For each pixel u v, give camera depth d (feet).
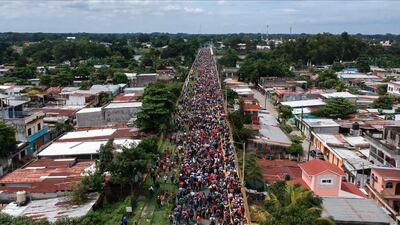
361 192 145.07
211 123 238.68
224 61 626.23
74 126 252.42
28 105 290.56
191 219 122.31
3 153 176.76
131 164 139.95
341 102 276.21
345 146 203.31
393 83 377.50
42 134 218.59
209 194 136.36
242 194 134.62
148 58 613.52
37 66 578.25
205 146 189.78
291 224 87.10
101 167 142.82
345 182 156.66
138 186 148.15
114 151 165.48
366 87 415.64
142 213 130.72
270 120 274.98
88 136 209.97
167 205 134.21
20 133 202.49
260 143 209.36
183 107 287.69
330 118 271.69
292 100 340.59
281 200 103.91
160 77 433.89
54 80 415.23
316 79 458.09
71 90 354.13
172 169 166.20
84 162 171.73
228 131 216.54
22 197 132.46
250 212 117.50
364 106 310.45
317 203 103.14
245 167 157.89
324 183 135.74
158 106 221.05
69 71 477.77
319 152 212.84
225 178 149.59
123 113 252.42
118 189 145.38
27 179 146.72
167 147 197.57
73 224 110.83
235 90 383.04
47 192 136.46
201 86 400.67
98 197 136.15
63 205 130.00
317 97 338.13
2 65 588.50
